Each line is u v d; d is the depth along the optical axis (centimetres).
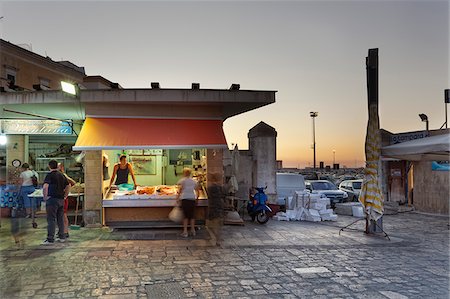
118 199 1088
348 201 2042
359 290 609
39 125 1159
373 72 1078
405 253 859
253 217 1312
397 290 610
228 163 1524
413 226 1266
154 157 1438
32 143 1431
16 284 624
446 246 934
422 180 1636
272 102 1074
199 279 657
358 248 903
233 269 718
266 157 1523
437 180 1570
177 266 732
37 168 1430
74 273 683
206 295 583
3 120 1150
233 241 963
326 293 595
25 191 1116
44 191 907
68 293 585
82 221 1114
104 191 1138
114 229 1088
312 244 939
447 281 657
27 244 895
